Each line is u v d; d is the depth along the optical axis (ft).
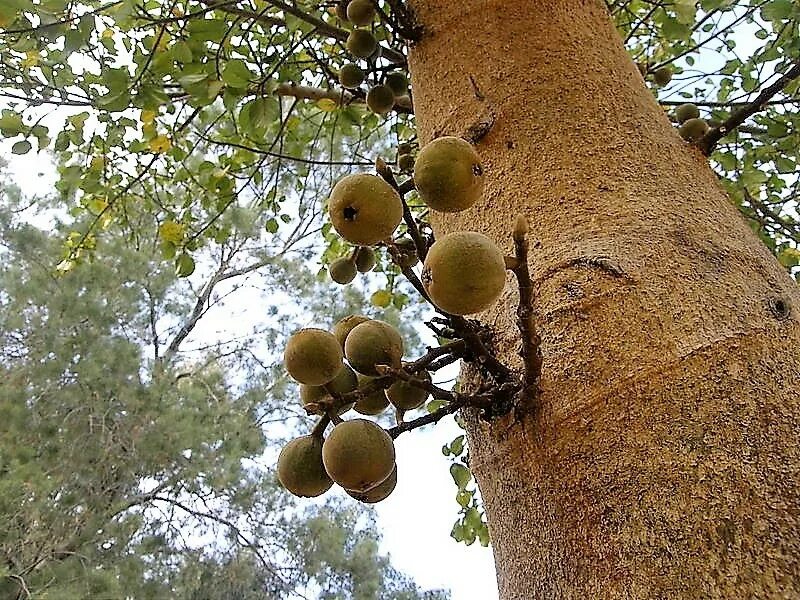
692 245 0.96
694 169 1.13
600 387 0.86
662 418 0.81
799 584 0.68
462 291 0.78
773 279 0.93
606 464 0.82
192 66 2.29
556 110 1.19
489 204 1.16
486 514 0.96
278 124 3.33
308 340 0.97
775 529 0.71
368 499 1.04
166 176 3.48
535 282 0.99
